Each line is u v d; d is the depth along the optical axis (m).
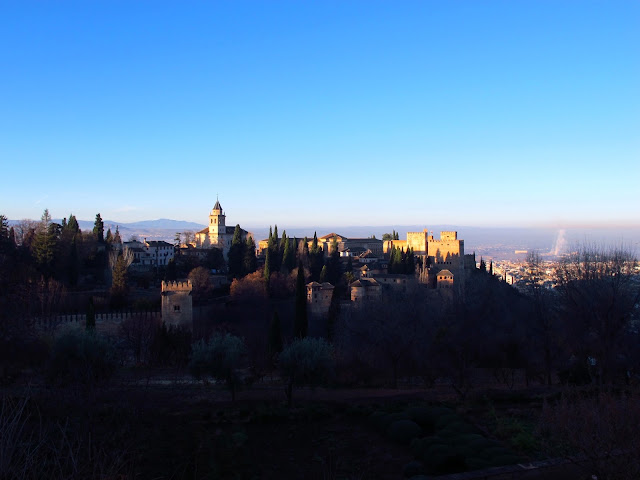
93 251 129.50
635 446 19.33
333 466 28.05
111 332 83.94
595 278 56.09
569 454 23.92
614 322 48.75
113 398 30.38
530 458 26.59
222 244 182.38
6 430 16.16
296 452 30.34
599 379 47.12
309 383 43.88
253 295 114.12
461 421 33.22
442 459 26.36
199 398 42.72
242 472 26.67
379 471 27.31
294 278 128.38
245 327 96.75
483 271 163.00
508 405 38.38
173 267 127.75
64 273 112.31
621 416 22.23
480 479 22.16
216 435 32.00
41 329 71.25
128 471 21.42
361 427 35.34
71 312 87.75
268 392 47.69
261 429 34.62
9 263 71.38
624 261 64.56
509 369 61.50
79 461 19.36
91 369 32.38
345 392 48.34
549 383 51.50
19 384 38.38
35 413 23.94
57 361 36.88
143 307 93.75
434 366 54.84
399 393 46.88
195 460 26.97
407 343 58.28
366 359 58.94
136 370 54.84
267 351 64.62
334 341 80.94
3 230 102.12
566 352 59.41
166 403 38.72
